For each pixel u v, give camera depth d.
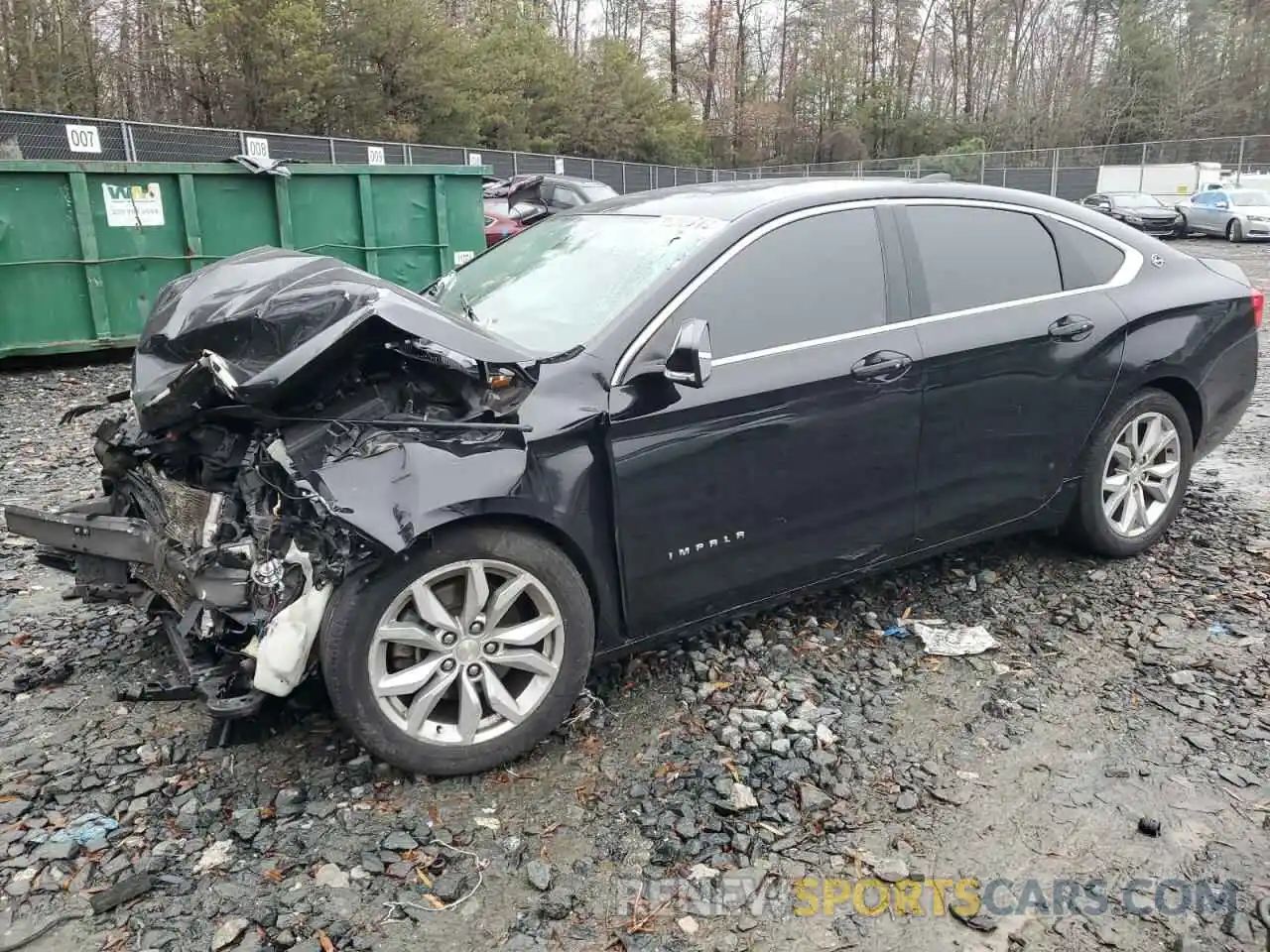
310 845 2.76
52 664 3.74
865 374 3.61
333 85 28.12
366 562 2.80
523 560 3.01
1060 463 4.28
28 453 6.60
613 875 2.68
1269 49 52.12
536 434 3.00
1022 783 3.08
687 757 3.19
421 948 2.42
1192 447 4.75
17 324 9.03
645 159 45.28
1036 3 60.50
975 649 3.88
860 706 3.50
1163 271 4.61
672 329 3.31
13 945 2.40
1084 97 55.09
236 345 3.04
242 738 3.21
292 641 2.78
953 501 3.99
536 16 42.06
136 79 29.27
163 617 3.42
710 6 58.00
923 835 2.85
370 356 3.17
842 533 3.71
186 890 2.59
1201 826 2.88
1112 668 3.76
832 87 57.19
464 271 4.45
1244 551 4.79
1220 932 2.50
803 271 3.62
